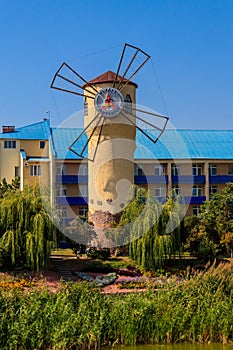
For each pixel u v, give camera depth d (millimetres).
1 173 65812
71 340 28562
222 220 51531
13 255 43406
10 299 29781
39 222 43719
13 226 44312
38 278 42250
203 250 47406
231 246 49031
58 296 30344
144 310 30156
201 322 30438
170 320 30266
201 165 67000
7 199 45375
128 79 54406
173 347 29688
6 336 28453
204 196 65688
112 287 41750
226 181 66688
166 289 32531
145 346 29734
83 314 29453
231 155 66750
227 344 30109
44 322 28922
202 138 69000
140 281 42531
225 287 32750
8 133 66625
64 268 45312
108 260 47875
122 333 29781
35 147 66625
